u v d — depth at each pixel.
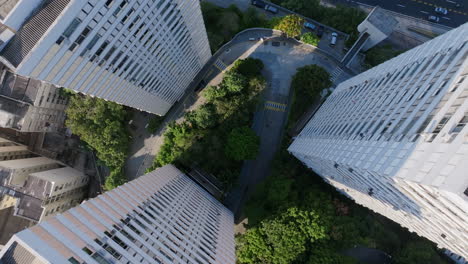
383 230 94.19
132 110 106.88
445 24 113.25
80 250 38.25
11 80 88.06
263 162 104.88
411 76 54.53
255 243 85.62
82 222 43.03
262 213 92.19
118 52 54.34
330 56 107.38
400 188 44.69
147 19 55.03
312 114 107.12
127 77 63.06
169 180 78.69
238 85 95.06
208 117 95.75
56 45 41.38
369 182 55.66
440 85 43.97
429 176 34.53
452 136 34.72
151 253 47.44
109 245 42.69
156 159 100.94
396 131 46.53
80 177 105.25
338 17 108.06
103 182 108.50
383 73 66.94
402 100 51.53
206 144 97.50
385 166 43.34
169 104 100.50
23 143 111.81
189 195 79.69
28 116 90.75
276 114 106.88
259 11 112.31
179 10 62.56
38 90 89.06
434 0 113.56
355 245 89.38
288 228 83.88
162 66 73.88
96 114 93.69
